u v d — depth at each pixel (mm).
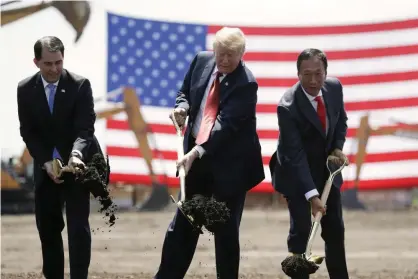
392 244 35875
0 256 30891
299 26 49906
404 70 49969
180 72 50312
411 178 50688
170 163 51125
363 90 50219
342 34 50125
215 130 16469
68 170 16594
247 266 27688
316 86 16891
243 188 17000
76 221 17375
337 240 17750
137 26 49906
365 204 54438
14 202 53062
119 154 50312
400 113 50094
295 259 15977
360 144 50750
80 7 48844
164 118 50469
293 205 17594
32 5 47375
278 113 17406
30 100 17375
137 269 26609
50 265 18203
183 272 17203
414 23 49844
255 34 50031
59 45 16906
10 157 51688
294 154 17172
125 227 43281
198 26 50344
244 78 16688
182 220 17062
